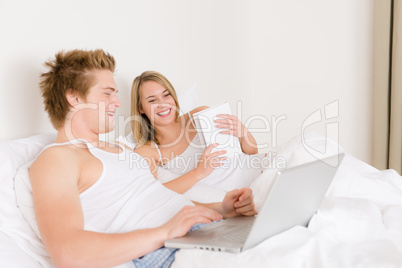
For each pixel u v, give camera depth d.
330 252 0.87
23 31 1.52
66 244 0.95
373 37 3.01
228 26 3.01
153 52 2.28
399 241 1.06
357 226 1.05
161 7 2.34
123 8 2.06
